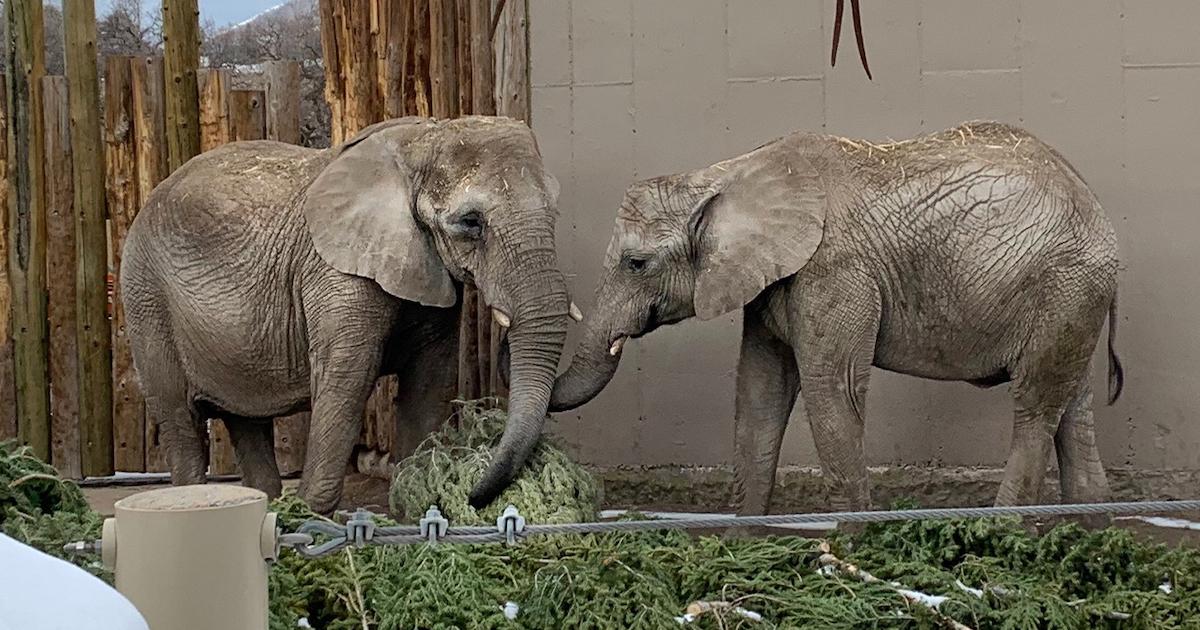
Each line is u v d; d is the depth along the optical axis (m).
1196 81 8.12
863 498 6.48
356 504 8.37
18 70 9.05
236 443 7.50
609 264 6.82
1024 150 6.58
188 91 9.02
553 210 6.46
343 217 6.53
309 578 4.42
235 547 2.60
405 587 4.31
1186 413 8.17
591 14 8.48
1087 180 8.22
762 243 6.51
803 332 6.51
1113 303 6.89
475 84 8.76
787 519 4.18
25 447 5.35
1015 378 6.54
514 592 4.56
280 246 6.71
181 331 6.95
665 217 6.68
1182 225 8.16
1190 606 4.74
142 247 7.10
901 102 8.30
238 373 6.89
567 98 8.52
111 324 9.25
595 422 8.52
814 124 8.37
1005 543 5.23
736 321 8.34
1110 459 8.23
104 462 9.17
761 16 8.36
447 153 6.46
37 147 9.06
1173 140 8.15
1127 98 8.17
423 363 6.99
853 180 6.55
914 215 6.44
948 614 4.49
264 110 9.17
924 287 6.48
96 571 3.92
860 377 6.48
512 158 6.43
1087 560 5.08
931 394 8.27
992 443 8.23
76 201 9.09
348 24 8.91
